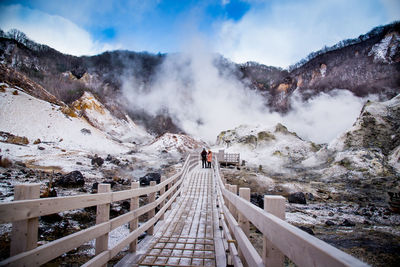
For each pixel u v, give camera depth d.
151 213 5.66
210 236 5.80
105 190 3.20
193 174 18.61
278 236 1.26
